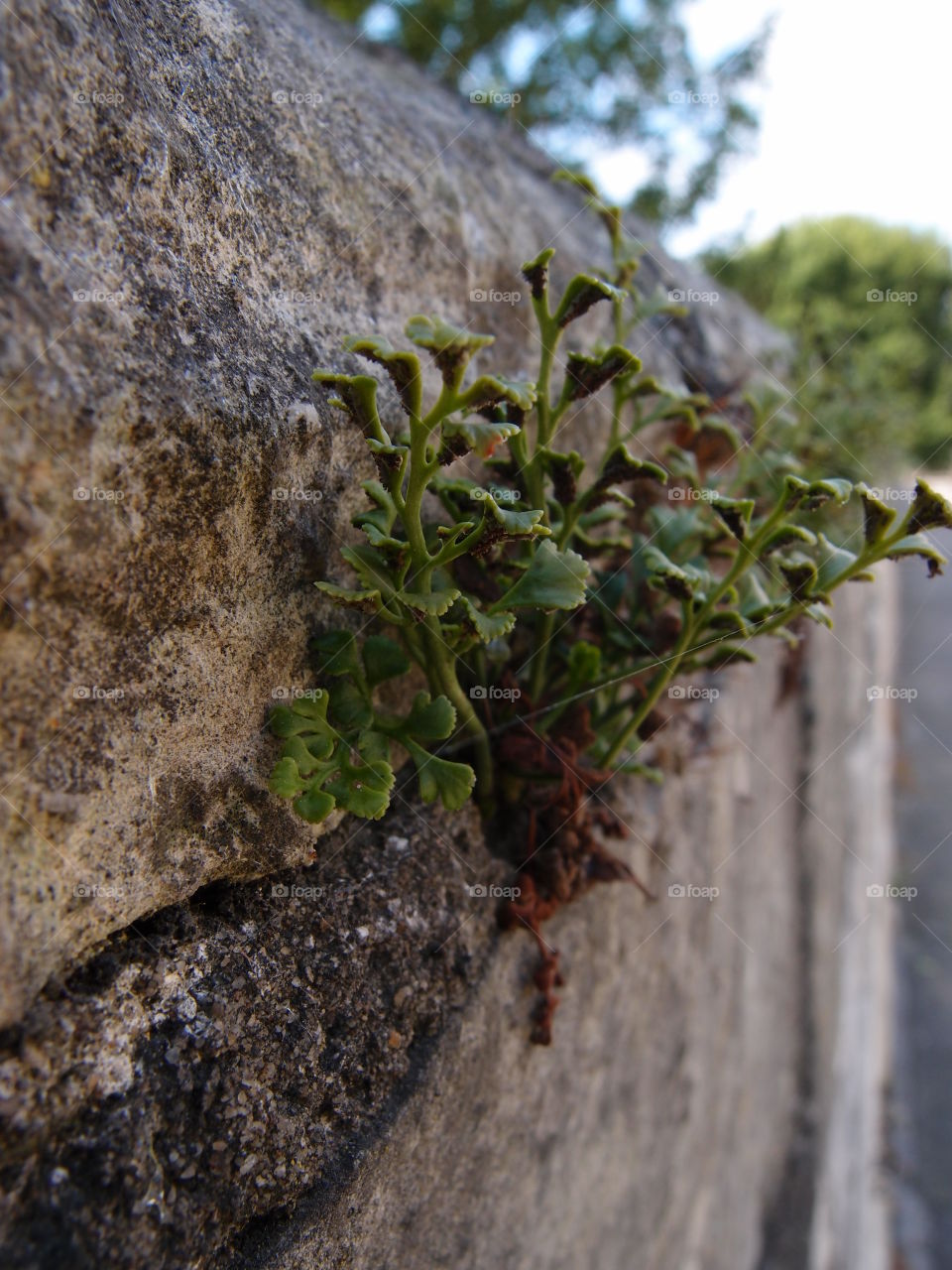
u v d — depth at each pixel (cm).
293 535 10
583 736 13
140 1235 8
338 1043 10
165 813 9
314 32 16
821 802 40
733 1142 28
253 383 9
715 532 15
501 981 12
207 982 9
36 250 7
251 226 10
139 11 9
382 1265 11
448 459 9
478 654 12
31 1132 7
